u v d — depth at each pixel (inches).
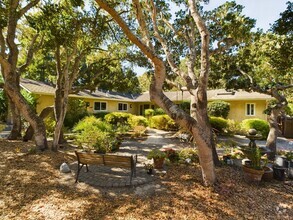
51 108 373.7
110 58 415.2
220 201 161.2
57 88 328.2
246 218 141.9
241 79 317.4
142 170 226.5
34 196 157.6
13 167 215.8
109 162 188.4
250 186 194.2
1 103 592.7
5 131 479.2
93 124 422.3
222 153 331.0
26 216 132.1
